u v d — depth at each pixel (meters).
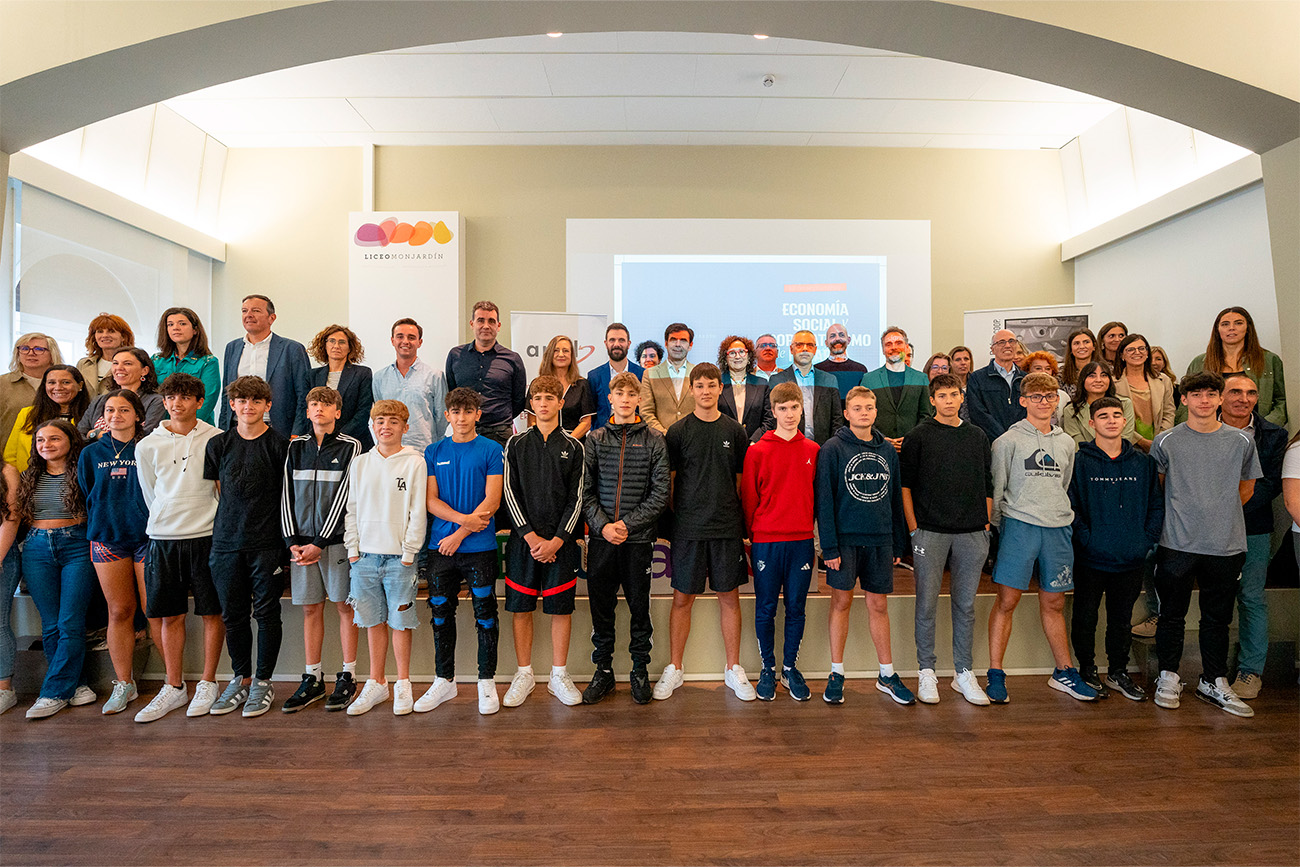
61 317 4.35
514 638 3.01
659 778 2.22
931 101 5.13
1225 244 4.54
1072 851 1.82
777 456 2.89
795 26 3.15
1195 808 2.04
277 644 2.86
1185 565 2.80
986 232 6.02
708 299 5.87
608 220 5.86
